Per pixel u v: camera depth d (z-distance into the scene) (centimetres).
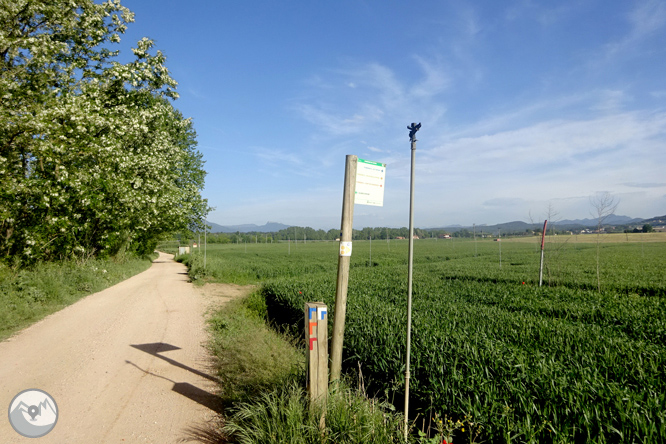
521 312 891
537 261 3247
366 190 402
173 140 3091
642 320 805
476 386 416
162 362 653
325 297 1005
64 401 487
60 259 1798
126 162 1834
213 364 642
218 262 3131
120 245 2655
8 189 1343
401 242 10912
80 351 710
